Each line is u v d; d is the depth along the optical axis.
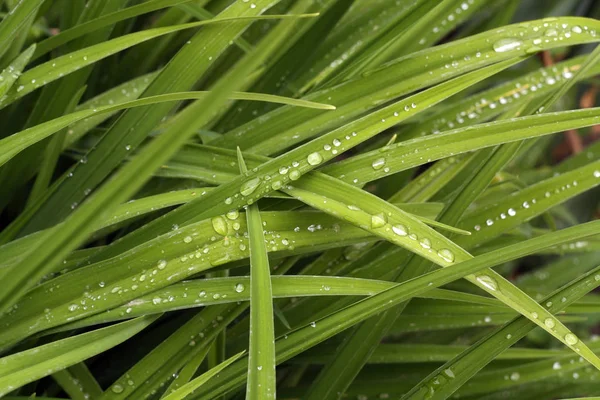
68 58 0.59
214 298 0.57
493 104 0.68
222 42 0.62
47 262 0.52
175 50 0.69
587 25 0.60
